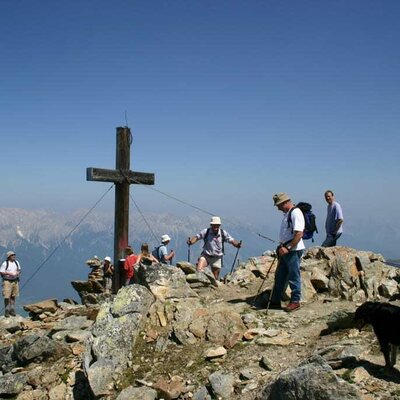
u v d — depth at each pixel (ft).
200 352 32.89
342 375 25.49
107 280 68.08
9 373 37.58
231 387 27.73
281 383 23.84
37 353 38.17
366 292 41.78
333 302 40.98
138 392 28.99
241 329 34.94
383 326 25.45
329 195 58.95
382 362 26.89
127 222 57.21
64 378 34.88
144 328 36.06
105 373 31.76
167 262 61.11
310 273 45.39
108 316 36.09
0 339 47.09
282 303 41.78
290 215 38.99
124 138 56.65
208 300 44.01
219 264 55.01
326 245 59.36
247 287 49.24
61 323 46.29
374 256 47.85
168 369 31.71
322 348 30.25
